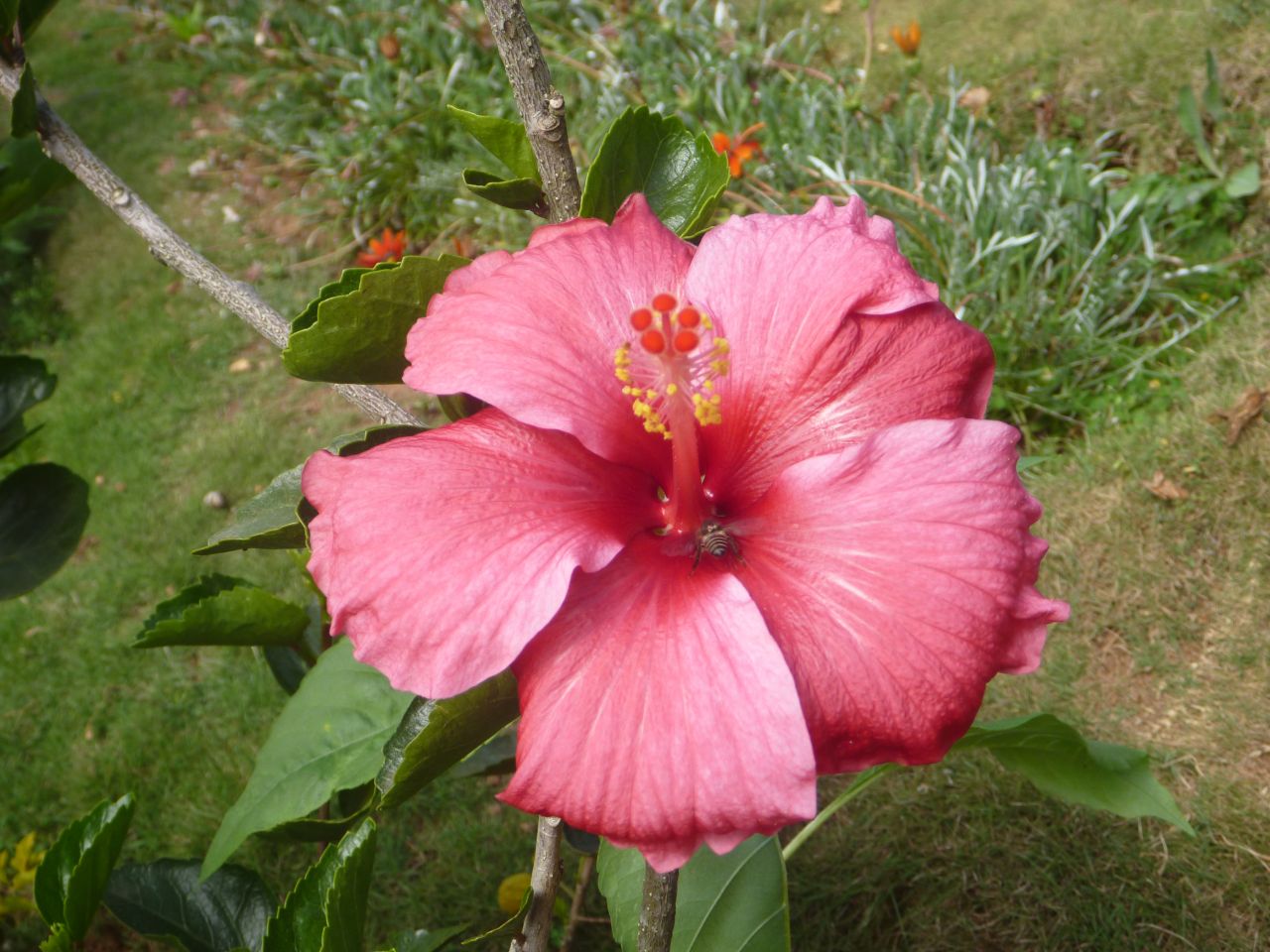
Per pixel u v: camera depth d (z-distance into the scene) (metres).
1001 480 0.22
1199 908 0.52
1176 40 0.91
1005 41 1.00
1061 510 0.70
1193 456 0.69
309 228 1.16
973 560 0.21
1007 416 0.80
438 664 0.21
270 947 0.29
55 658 0.82
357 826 0.29
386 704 0.34
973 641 0.21
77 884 0.33
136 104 1.34
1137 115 0.89
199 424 0.99
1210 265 0.81
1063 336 0.79
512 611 0.21
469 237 1.07
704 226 0.29
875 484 0.22
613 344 0.25
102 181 0.30
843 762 0.21
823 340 0.24
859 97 0.91
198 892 0.43
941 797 0.58
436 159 1.11
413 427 0.26
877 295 0.24
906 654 0.21
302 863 0.65
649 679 0.21
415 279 0.25
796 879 0.57
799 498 0.23
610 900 0.35
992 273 0.80
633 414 0.24
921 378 0.24
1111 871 0.54
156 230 0.30
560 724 0.21
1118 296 0.79
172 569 0.86
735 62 1.02
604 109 1.03
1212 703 0.59
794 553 0.23
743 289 0.25
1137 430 0.73
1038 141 0.88
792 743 0.20
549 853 0.28
